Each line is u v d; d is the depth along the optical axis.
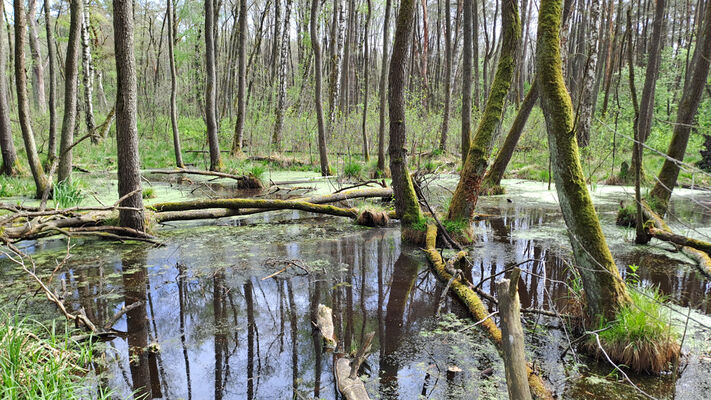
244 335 3.92
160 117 24.50
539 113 17.56
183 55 21.97
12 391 2.73
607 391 3.04
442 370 3.35
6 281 5.18
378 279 5.36
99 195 9.91
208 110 14.84
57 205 7.41
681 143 7.08
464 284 4.87
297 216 9.29
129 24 6.68
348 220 8.89
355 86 28.83
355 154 16.69
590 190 11.76
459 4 24.64
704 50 6.52
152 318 4.25
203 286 5.07
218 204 8.14
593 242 3.58
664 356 3.28
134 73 6.86
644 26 28.92
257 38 24.53
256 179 12.41
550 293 4.83
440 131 18.06
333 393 3.06
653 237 6.61
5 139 11.48
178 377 3.25
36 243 6.89
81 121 20.14
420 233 6.85
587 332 3.32
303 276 5.45
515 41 6.51
